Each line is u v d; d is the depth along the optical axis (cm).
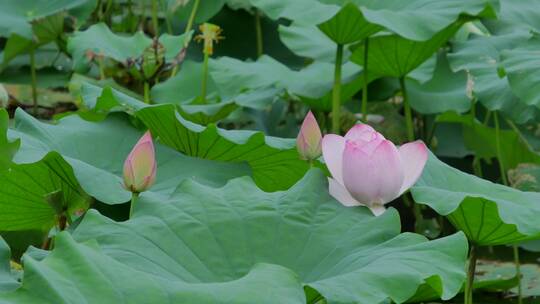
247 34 975
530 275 624
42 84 924
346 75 732
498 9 618
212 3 874
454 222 438
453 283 346
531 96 594
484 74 688
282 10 619
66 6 902
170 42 745
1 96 562
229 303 299
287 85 729
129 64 712
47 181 463
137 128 525
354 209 391
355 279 339
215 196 390
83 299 286
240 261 368
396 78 791
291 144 518
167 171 489
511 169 735
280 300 304
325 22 622
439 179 462
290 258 373
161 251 361
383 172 387
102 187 450
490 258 657
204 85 748
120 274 299
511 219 421
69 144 497
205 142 518
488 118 807
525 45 654
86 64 735
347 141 391
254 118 794
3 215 482
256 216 384
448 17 609
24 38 879
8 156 410
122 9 1161
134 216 378
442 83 805
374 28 625
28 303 278
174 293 298
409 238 370
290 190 400
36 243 538
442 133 854
